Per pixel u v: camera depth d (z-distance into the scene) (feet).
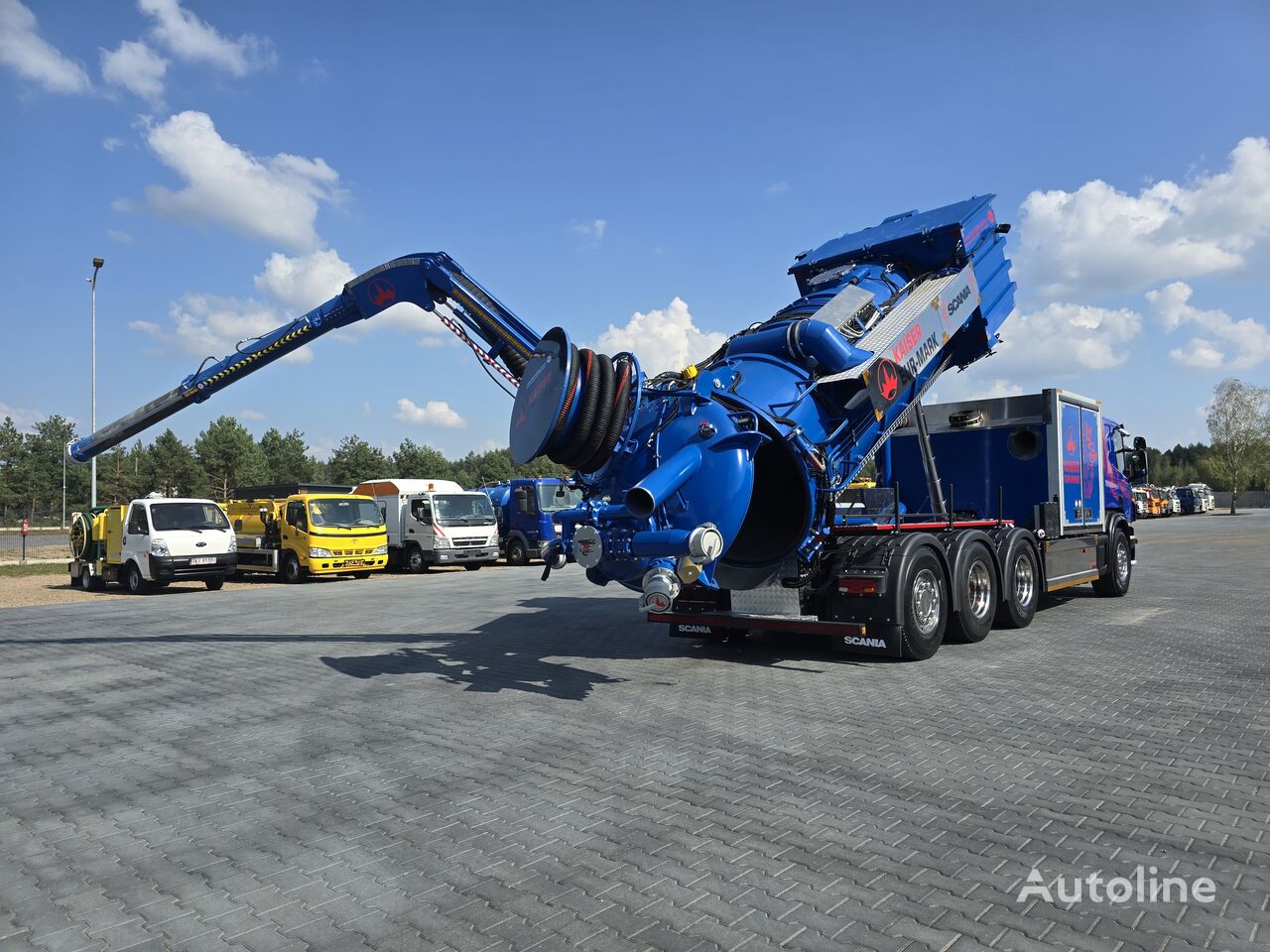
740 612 28.58
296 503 77.41
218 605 52.26
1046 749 18.34
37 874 13.07
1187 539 102.12
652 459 25.29
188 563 65.87
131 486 239.91
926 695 23.62
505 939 10.65
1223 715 20.99
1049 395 39.45
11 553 123.75
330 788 16.85
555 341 25.27
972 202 34.76
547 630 38.09
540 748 19.31
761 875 12.35
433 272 35.94
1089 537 43.01
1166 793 15.51
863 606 28.02
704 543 22.43
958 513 36.83
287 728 21.63
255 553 80.89
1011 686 24.50
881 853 13.05
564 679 26.96
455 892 12.07
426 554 84.69
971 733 19.69
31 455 278.46
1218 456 296.92
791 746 18.98
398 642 35.32
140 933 11.08
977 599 32.24
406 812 15.38
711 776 16.97
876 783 16.31
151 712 23.67
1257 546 86.99
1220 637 32.71
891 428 32.04
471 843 13.85
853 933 10.59
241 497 89.25
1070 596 46.85
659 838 13.84
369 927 11.09
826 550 29.12
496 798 16.01
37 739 21.04
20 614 49.11
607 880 12.32
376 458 219.00
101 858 13.65
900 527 30.63
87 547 71.15
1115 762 17.38
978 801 15.24
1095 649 30.42
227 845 14.07
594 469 26.22
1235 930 10.53
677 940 10.52
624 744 19.48
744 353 28.99
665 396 25.90
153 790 16.97
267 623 42.39
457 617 43.42
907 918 10.94
